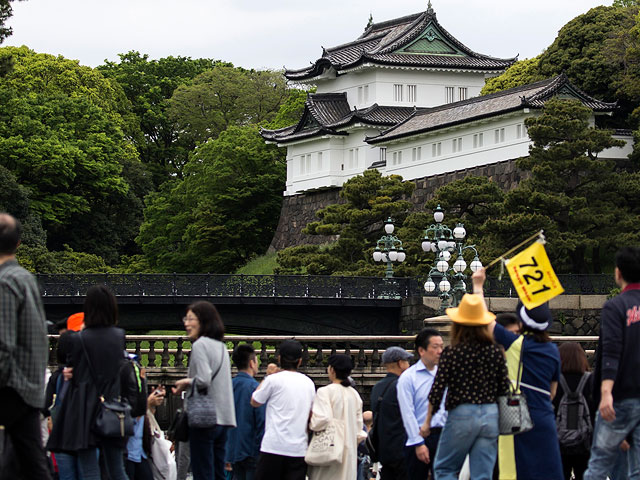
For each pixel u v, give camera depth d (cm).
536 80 8244
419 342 1509
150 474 1611
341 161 8838
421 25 9162
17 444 1130
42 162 9062
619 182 5959
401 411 1496
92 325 1358
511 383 1310
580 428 1534
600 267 6041
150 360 3412
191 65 12675
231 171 9325
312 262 6341
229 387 1494
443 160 7631
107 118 10194
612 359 1306
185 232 9312
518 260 1358
